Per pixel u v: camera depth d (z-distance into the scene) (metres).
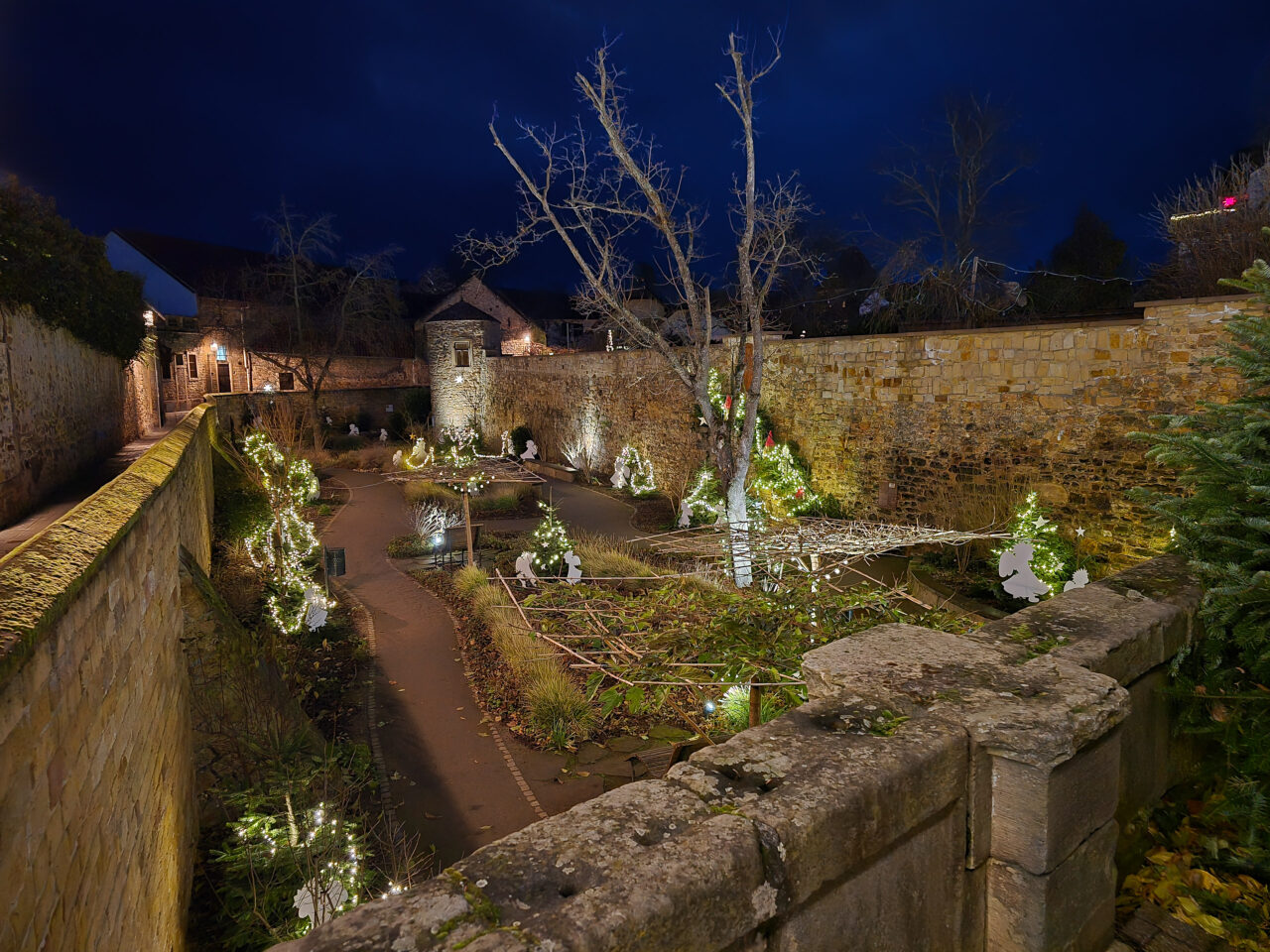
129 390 19.86
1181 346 9.75
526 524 18.09
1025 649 2.31
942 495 12.74
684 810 1.40
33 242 11.20
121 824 3.88
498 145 11.62
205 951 5.26
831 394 14.62
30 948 2.59
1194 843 2.62
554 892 1.17
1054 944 1.80
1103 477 10.57
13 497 9.73
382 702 9.24
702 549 6.66
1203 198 12.80
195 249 36.66
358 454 28.16
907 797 1.57
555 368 25.84
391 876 5.94
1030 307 17.25
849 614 4.34
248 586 11.73
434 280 44.28
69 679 3.14
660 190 11.96
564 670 9.41
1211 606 2.75
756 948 1.33
